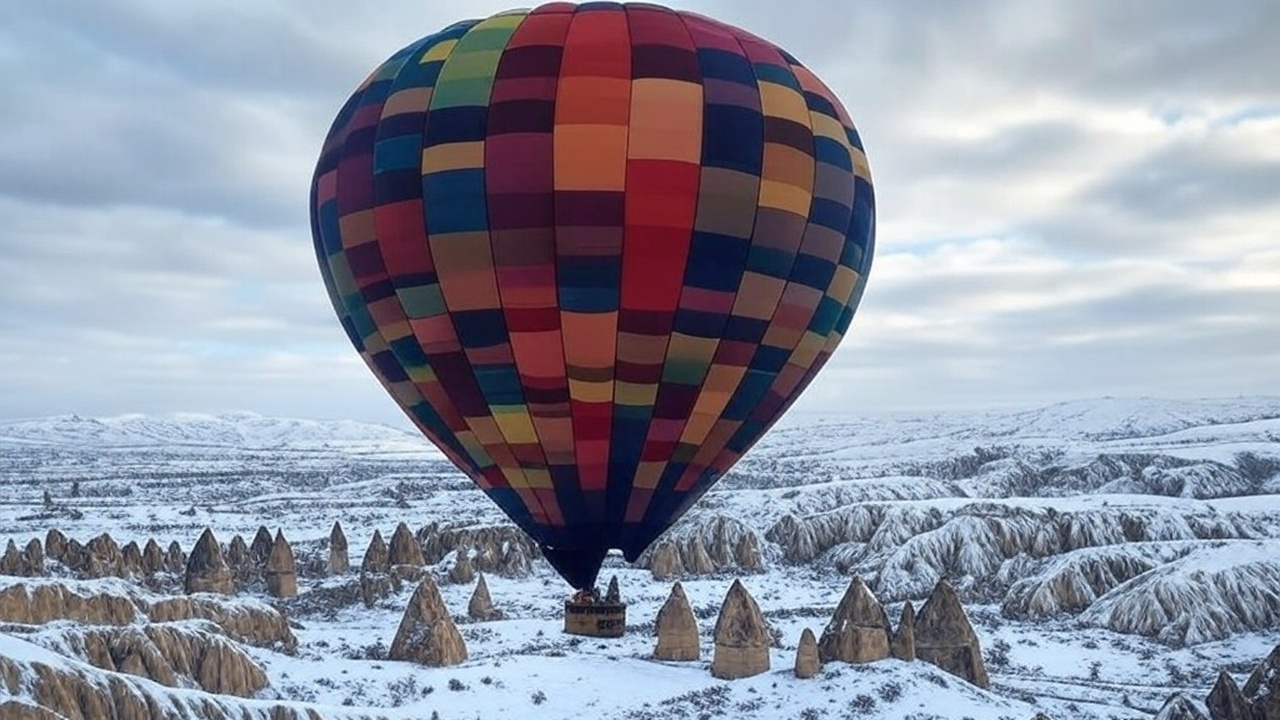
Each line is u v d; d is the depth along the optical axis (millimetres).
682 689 48969
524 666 51688
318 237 36625
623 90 31844
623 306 31875
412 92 33188
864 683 47719
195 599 57438
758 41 35031
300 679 49156
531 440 33500
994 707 46812
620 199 31375
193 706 35344
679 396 33156
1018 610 81500
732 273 32344
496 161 31609
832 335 36188
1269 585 75500
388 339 34562
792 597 82875
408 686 48750
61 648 42062
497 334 32438
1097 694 55750
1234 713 45812
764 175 32469
